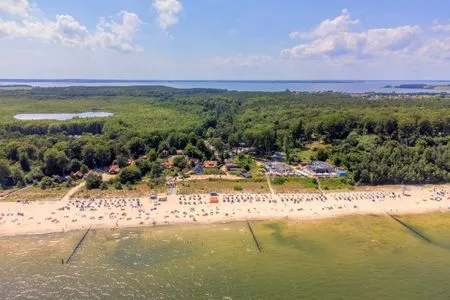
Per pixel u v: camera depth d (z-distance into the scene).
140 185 163.25
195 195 152.88
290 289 90.56
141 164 181.62
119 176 168.25
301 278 95.75
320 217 136.38
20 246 111.69
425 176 173.75
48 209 137.12
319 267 101.56
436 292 90.56
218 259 105.19
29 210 136.00
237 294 88.06
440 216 139.00
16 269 98.88
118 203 143.38
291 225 129.38
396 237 121.31
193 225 128.12
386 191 161.88
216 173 181.62
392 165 177.38
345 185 167.25
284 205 145.38
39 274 96.50
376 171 170.12
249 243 115.62
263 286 91.75
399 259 106.75
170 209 139.50
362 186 167.50
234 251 110.19
